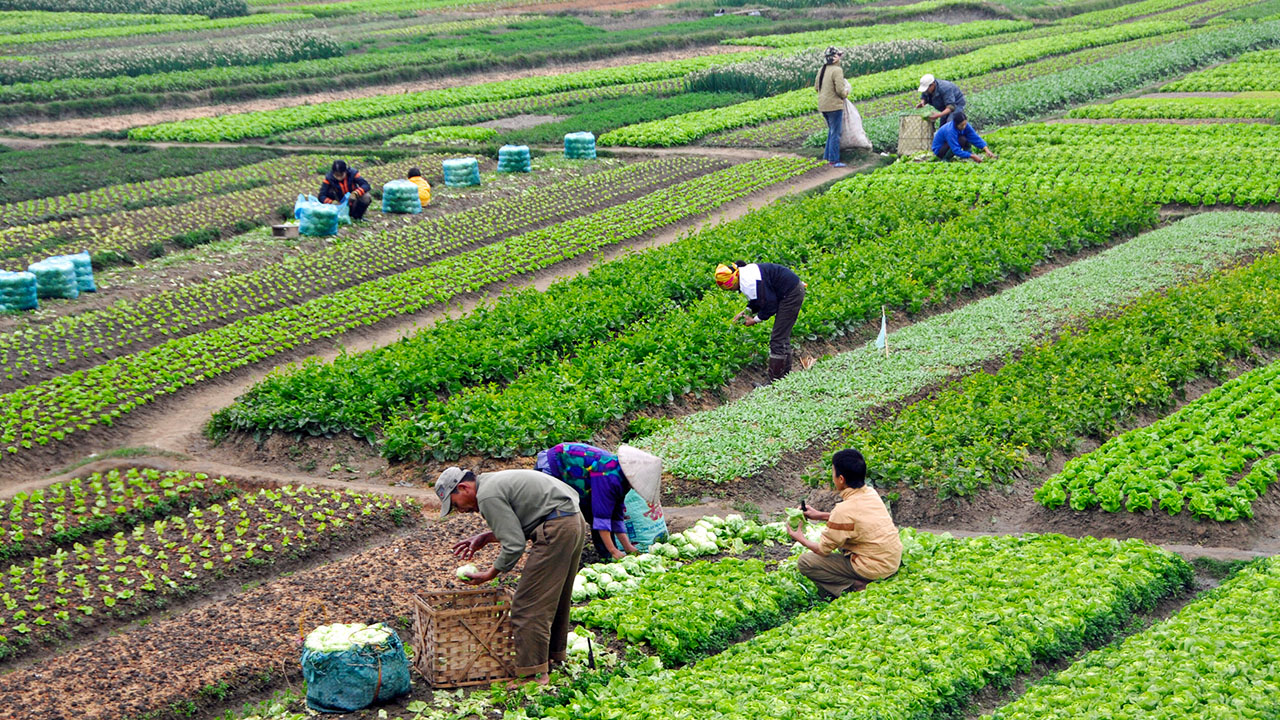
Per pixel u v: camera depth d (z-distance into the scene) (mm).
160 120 117188
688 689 25906
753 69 124125
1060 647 27938
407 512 40250
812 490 39562
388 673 26094
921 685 25703
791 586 31516
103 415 49062
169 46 148625
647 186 86938
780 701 24828
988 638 27562
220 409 51469
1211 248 64125
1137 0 199750
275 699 27328
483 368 51562
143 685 27344
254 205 82500
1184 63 124812
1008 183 79250
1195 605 29141
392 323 61594
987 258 63938
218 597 34812
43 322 59906
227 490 43031
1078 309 55062
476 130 106750
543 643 26781
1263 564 31703
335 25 190750
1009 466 39094
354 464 45406
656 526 34844
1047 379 46281
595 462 29266
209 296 64562
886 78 127188
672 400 48469
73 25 179125
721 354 51406
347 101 122938
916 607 29203
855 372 48594
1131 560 31641
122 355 56656
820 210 73250
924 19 188875
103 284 66250
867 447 39938
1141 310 52906
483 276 67250
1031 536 34094
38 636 31844
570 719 25328
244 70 136625
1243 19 162000
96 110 118938
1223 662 25500
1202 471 37500
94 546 37906
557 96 126500
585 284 62156
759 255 64750
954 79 126188
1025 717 24328
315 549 37625
